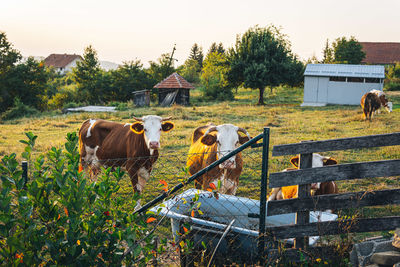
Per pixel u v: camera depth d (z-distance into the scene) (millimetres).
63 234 3111
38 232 3029
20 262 2965
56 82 64375
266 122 18750
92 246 3129
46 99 42250
